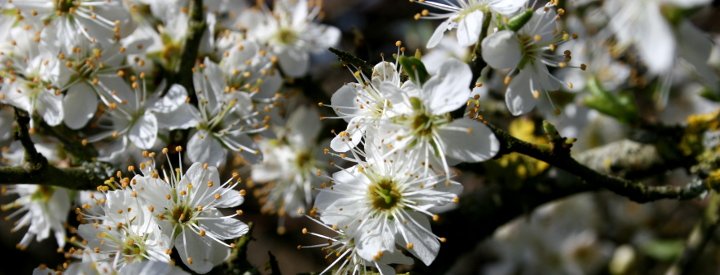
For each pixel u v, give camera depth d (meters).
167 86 0.32
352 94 0.30
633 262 0.39
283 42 0.35
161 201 0.30
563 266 0.40
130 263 0.29
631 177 0.34
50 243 0.42
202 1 0.33
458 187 0.29
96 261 0.29
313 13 0.36
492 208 0.34
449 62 0.29
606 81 0.36
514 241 0.40
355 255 0.30
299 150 0.35
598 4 0.35
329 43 0.36
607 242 0.40
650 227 0.40
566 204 0.40
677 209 0.40
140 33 0.33
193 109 0.32
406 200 0.29
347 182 0.30
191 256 0.30
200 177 0.30
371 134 0.30
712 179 0.31
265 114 0.33
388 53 0.40
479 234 0.34
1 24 0.32
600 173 0.31
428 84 0.29
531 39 0.30
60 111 0.31
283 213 0.35
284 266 0.43
